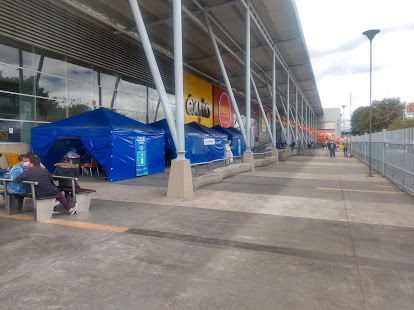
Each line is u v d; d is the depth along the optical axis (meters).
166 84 20.77
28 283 3.24
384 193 9.00
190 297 2.97
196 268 3.65
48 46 12.35
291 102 46.09
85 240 4.64
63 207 6.80
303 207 7.05
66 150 13.74
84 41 14.00
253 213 6.46
